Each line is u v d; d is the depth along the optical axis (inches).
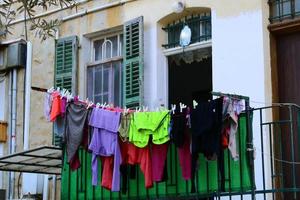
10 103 479.8
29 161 403.9
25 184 459.2
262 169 318.3
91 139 346.3
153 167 332.5
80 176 365.7
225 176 314.3
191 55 402.6
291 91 360.2
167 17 407.5
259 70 359.9
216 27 381.4
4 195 442.3
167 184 335.6
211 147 304.5
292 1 360.8
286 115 358.6
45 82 463.2
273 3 367.2
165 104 405.1
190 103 415.5
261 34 362.6
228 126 307.3
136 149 336.8
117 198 351.3
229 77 371.2
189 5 395.5
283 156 352.8
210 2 386.3
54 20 418.9
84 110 348.2
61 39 452.1
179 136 319.6
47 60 465.1
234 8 374.9
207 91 420.5
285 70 363.6
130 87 409.1
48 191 446.9
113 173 339.3
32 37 474.6
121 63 431.2
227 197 355.3
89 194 361.1
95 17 443.5
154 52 408.8
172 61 411.2
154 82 405.4
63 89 415.5
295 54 361.4
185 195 327.9
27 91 470.9
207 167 320.8
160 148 332.2
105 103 405.4
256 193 306.3
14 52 477.4
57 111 350.0
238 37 371.2
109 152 339.6
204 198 331.9
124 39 417.7
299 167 347.9
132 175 347.3
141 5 418.9
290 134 335.9
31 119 466.3
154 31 410.6
